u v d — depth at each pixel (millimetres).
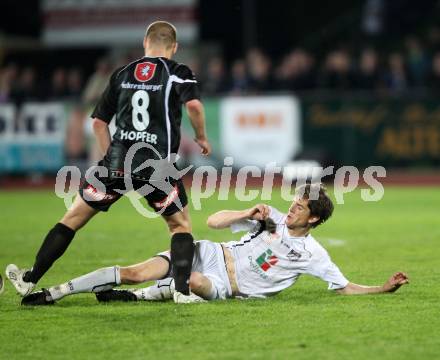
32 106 82625
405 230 48688
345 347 22719
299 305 27734
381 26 98938
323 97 79000
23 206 64750
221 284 28562
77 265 37500
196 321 25609
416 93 77938
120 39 95562
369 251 41031
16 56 103812
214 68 84438
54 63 104938
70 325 25391
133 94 27781
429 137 78000
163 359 21859
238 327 24875
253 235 28922
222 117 80125
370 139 78812
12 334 24484
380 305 27672
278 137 79625
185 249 27781
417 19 100188
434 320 25609
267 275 28688
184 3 94188
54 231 28062
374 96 78438
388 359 21609
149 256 40125
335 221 53469
